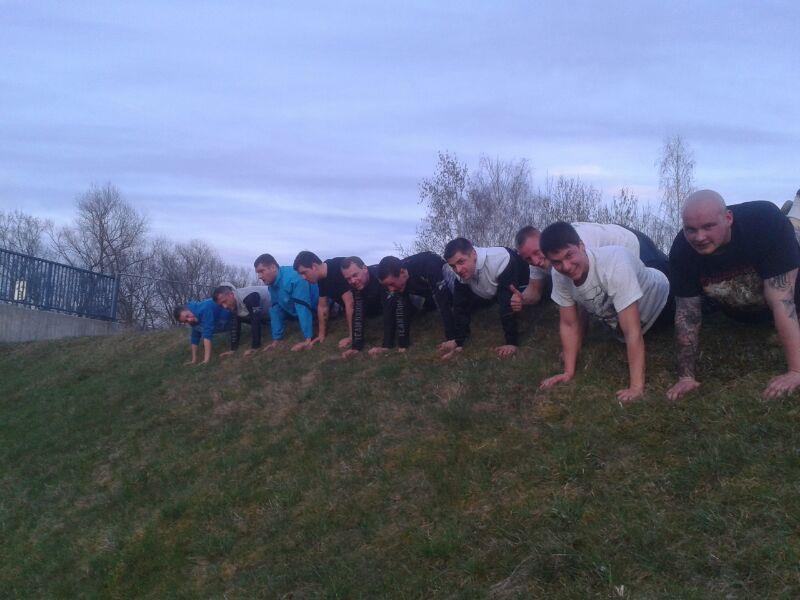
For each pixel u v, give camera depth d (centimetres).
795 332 489
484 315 843
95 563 641
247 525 601
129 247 3684
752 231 496
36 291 1831
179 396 967
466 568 437
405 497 543
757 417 474
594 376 603
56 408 1095
